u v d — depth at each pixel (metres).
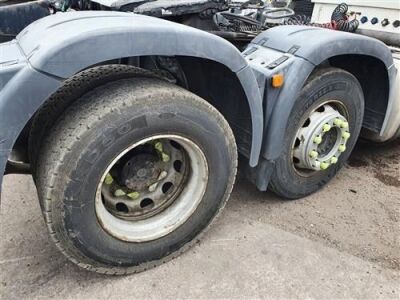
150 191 2.02
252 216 2.51
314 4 3.54
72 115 1.61
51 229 1.63
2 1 2.53
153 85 1.69
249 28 2.85
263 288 1.96
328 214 2.56
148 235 1.95
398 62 2.79
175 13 2.29
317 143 2.41
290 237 2.32
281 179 2.47
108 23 1.51
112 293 1.92
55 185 1.55
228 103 2.07
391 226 2.46
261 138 2.11
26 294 1.92
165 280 2.00
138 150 1.90
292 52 2.16
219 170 2.01
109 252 1.83
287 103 2.11
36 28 1.70
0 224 2.39
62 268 2.07
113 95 1.60
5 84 1.37
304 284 1.99
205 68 1.98
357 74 2.74
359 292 1.96
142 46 1.48
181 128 1.76
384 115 2.77
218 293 1.93
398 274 2.08
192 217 2.06
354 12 3.24
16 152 2.13
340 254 2.20
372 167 3.20
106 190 1.91
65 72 1.39
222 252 2.19
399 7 2.92
